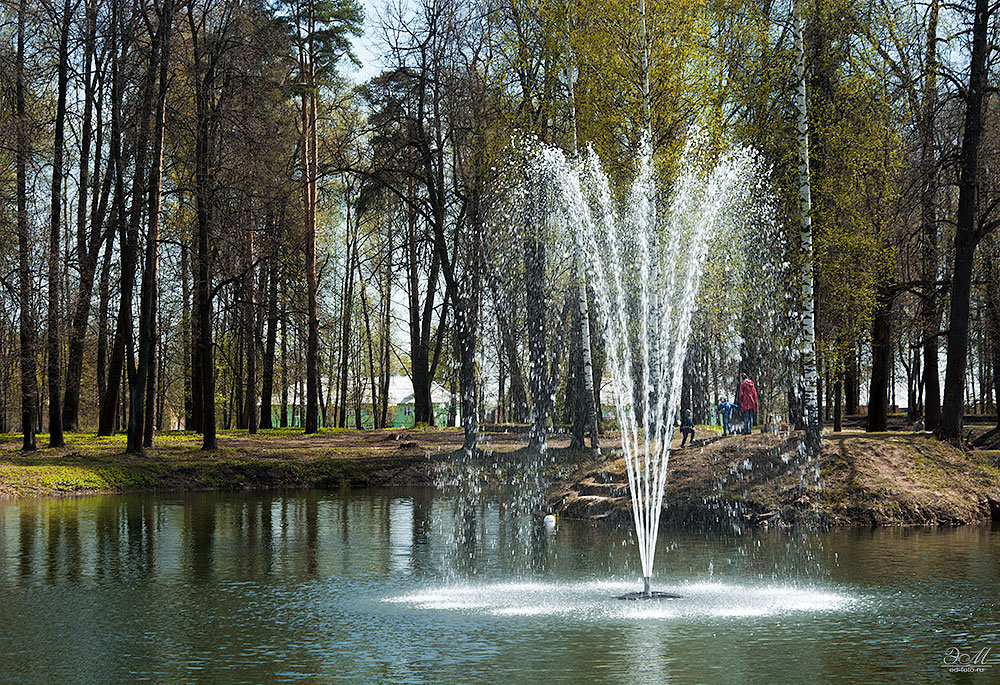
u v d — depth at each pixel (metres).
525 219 25.31
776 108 21.27
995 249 25.42
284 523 18.77
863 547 14.82
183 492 25.75
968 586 11.47
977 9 20.86
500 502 22.81
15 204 28.44
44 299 29.42
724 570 12.79
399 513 20.64
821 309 23.55
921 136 21.95
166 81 28.92
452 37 28.39
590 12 22.69
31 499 23.42
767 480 18.58
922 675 7.57
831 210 21.28
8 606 10.69
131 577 12.59
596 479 20.73
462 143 28.83
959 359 20.95
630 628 9.38
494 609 10.38
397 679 7.55
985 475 19.31
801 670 7.74
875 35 21.81
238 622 9.79
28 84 28.67
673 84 21.92
